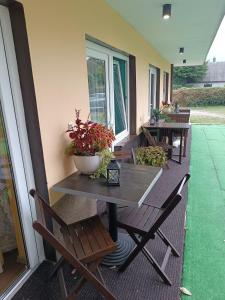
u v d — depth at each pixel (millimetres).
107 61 2969
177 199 1518
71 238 1557
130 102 4066
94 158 1788
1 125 1496
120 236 2199
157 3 2541
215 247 2133
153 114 5301
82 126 1887
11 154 1532
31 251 1782
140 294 1649
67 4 1775
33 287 1690
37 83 1524
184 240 2225
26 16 1391
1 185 1666
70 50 1857
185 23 3348
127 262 1802
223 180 3715
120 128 3875
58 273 1699
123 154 2475
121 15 2941
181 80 22125
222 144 6141
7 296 1591
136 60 3830
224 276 1812
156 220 1719
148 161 3762
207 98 16484
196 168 4301
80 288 1509
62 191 1693
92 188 1660
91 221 1736
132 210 1945
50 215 1679
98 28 2320
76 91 1980
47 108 1643
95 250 1447
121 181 1764
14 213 1720
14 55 1457
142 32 3881
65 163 1889
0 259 1761
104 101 3068
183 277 1799
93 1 2182
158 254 2037
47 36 1582
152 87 6344
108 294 1425
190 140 6590
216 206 2881
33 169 1703
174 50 5863
